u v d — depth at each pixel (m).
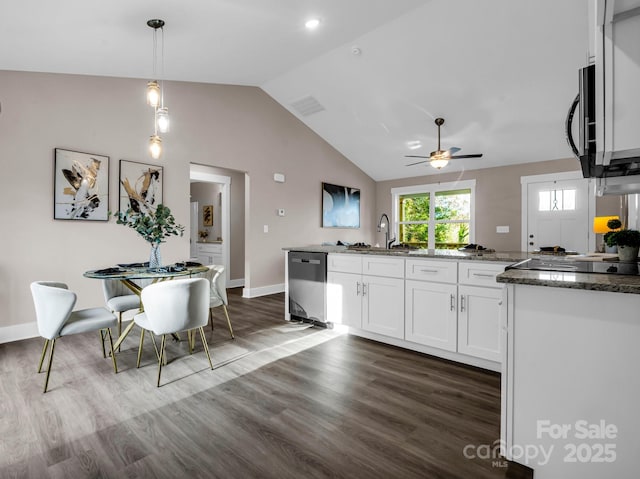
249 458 1.52
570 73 3.86
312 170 6.26
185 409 1.94
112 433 1.70
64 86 3.37
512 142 5.37
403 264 2.86
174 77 4.05
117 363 2.61
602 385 1.29
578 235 5.38
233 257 6.21
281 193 5.70
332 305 3.39
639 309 1.22
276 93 5.41
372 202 7.77
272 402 2.02
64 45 2.70
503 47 3.66
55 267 3.32
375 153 6.66
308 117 5.91
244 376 2.38
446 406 1.97
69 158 3.38
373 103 5.09
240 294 5.51
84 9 2.22
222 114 4.83
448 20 3.45
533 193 5.81
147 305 2.22
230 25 2.85
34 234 3.20
